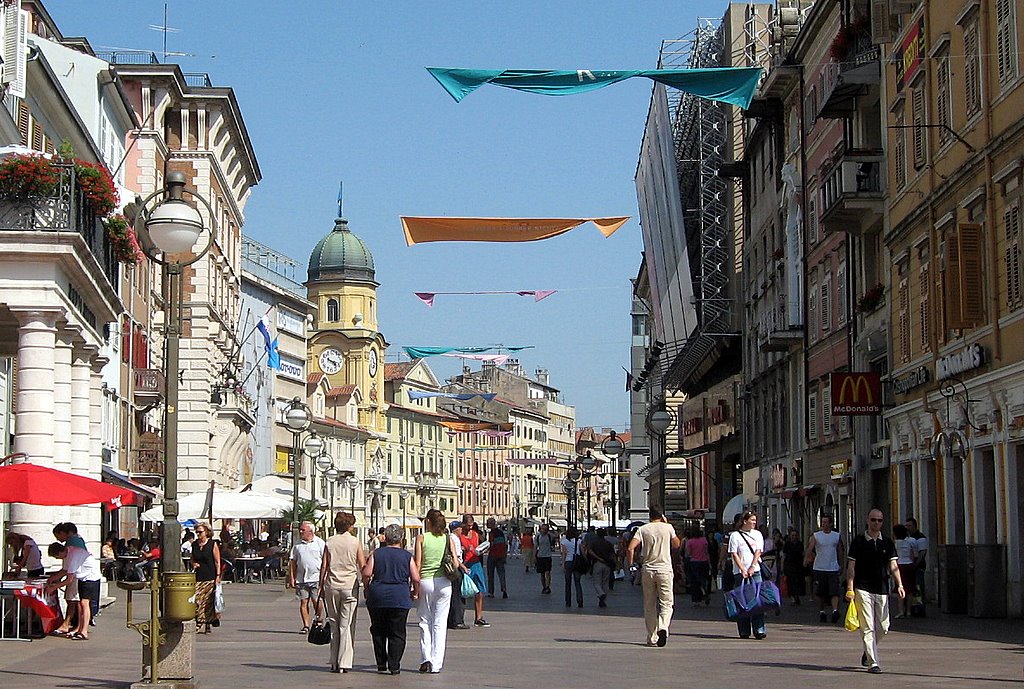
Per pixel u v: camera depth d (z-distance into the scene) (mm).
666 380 83562
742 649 21016
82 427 28812
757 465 61156
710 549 40438
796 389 52062
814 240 48312
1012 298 28234
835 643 22125
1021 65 27562
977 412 30328
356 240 135375
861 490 40781
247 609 33875
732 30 62812
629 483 131625
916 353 35375
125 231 29484
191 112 66188
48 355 24547
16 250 24172
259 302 90750
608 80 23562
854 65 39500
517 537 117750
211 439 67562
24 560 24188
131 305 53625
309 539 24438
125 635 24266
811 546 27875
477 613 26656
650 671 17547
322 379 119312
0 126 30250
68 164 25203
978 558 28359
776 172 54812
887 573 17562
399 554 17359
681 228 61219
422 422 148000
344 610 17625
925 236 33969
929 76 33875
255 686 15898
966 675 16859
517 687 15773
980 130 30016
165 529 15578
